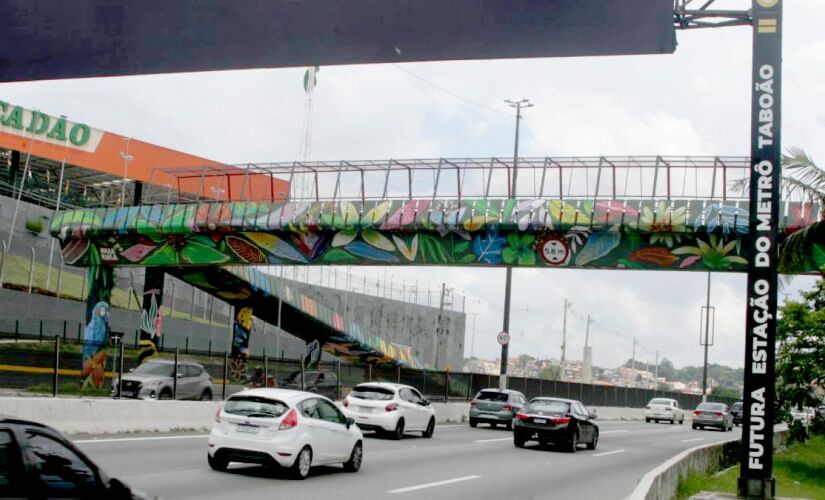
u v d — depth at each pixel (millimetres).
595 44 8703
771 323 15195
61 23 9031
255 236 38656
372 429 27125
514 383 53750
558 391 59500
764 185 15125
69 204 59844
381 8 8680
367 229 36094
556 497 15859
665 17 8391
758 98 15102
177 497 12938
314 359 57031
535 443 31094
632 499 10375
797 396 29922
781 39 14906
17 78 9422
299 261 38375
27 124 56906
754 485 15312
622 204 32750
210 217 38438
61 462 6656
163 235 40219
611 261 33781
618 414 64875
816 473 27875
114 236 41500
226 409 16281
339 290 68500
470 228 34406
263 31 8852
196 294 61969
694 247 32625
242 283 45281
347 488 15320
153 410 23484
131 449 18859
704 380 70312
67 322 47969
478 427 37750
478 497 15250
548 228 33500
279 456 15719
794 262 22391
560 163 33875
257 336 61531
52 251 50219
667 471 14789
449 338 81375
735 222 31391
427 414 29000
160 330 44406
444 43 8781
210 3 8836
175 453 18656
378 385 27609
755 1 14906
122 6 8938
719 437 43250
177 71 9219
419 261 36281
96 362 37375
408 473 18406
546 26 8594
